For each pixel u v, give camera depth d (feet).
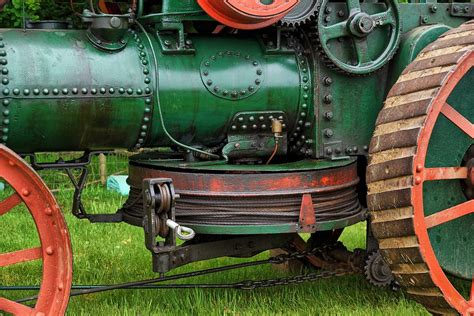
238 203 14.05
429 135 12.97
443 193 14.71
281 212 14.14
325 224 14.44
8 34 13.99
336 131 15.66
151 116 14.62
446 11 16.58
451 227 14.82
